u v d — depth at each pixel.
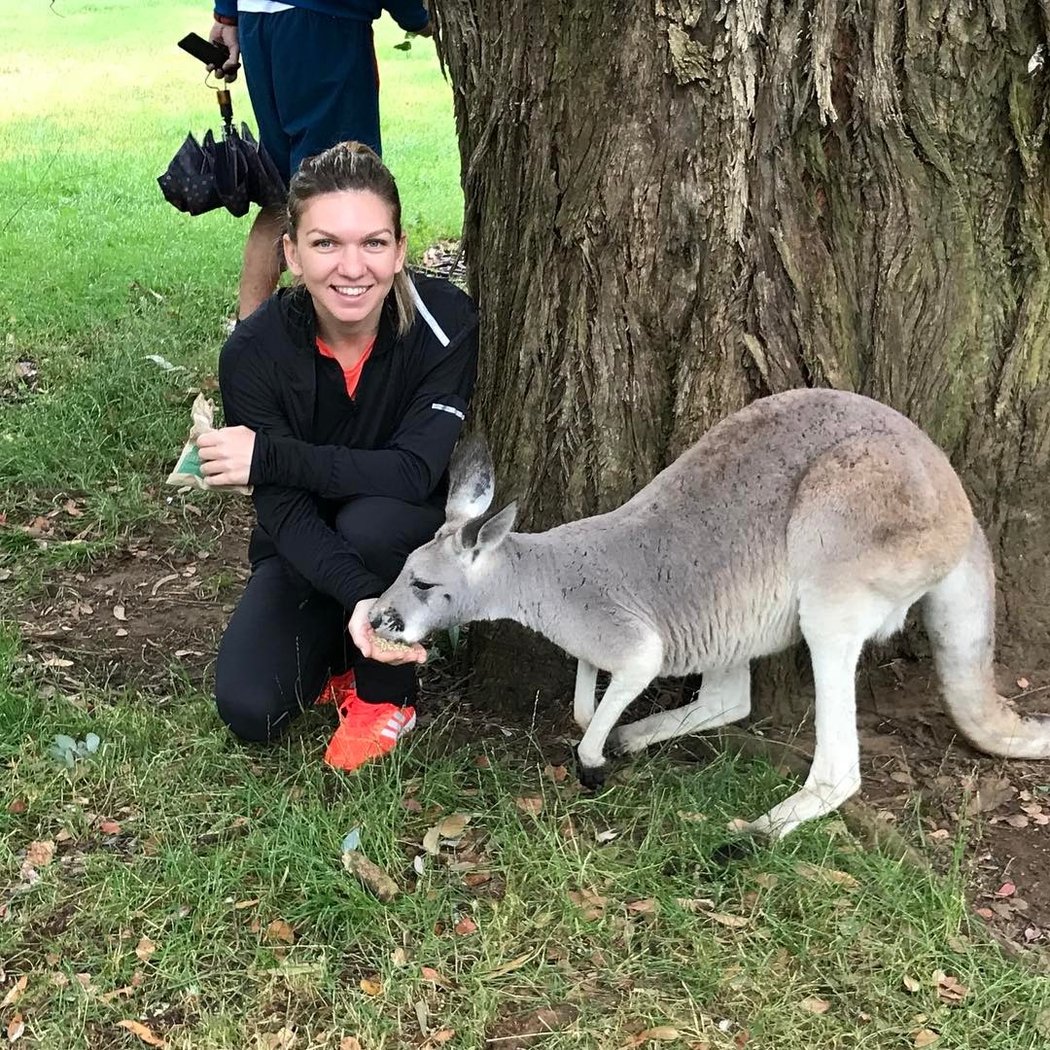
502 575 3.07
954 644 3.14
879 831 3.01
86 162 10.46
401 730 3.42
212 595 4.39
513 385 3.58
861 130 3.17
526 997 2.59
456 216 8.77
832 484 2.87
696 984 2.61
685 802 3.12
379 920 2.78
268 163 5.34
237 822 3.10
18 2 23.47
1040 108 3.21
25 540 4.63
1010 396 3.43
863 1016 2.52
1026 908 2.82
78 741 3.42
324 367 3.28
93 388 5.62
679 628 3.09
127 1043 2.51
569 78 3.20
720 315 3.24
